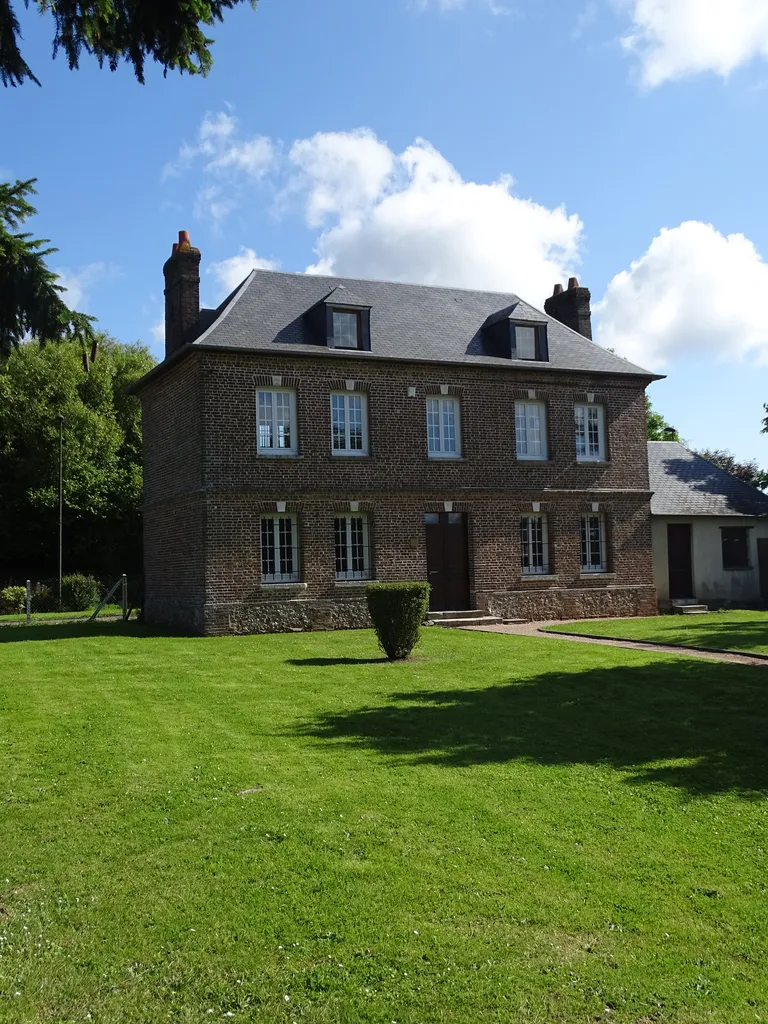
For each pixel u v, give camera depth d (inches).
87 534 1643.7
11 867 236.1
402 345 898.1
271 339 837.8
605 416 995.3
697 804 281.9
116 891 220.1
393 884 220.7
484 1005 169.0
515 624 901.8
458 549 914.7
